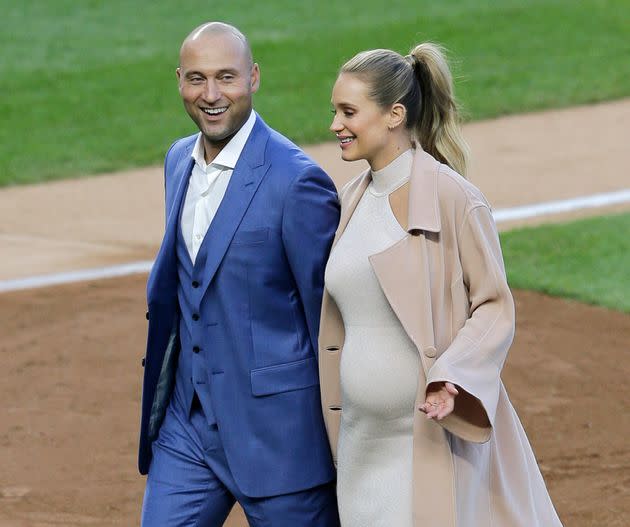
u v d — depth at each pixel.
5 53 71.50
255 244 17.30
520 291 35.84
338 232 17.14
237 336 17.42
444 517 16.30
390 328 16.64
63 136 57.06
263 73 64.69
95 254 41.22
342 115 16.80
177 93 62.94
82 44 73.00
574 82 61.88
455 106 17.33
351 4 79.12
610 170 49.25
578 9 73.94
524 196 46.22
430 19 74.00
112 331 33.75
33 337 33.38
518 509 17.12
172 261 17.94
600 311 34.19
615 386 29.44
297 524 17.81
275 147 17.62
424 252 16.41
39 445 27.03
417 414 16.42
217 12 78.88
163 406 18.50
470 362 15.88
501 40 68.81
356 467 17.05
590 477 24.95
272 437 17.55
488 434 16.02
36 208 47.16
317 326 17.55
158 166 52.66
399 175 16.86
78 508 24.23
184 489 18.06
